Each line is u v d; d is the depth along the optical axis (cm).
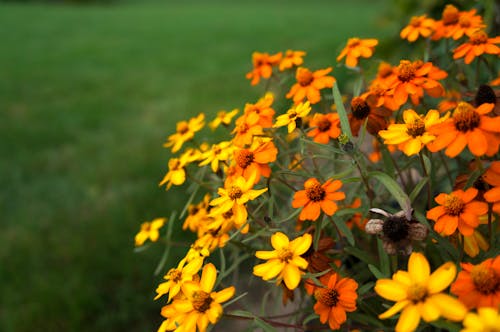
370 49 48
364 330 41
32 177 122
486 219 37
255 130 43
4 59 266
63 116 165
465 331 25
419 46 70
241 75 192
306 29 299
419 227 33
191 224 50
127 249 86
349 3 534
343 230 38
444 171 51
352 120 42
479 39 44
